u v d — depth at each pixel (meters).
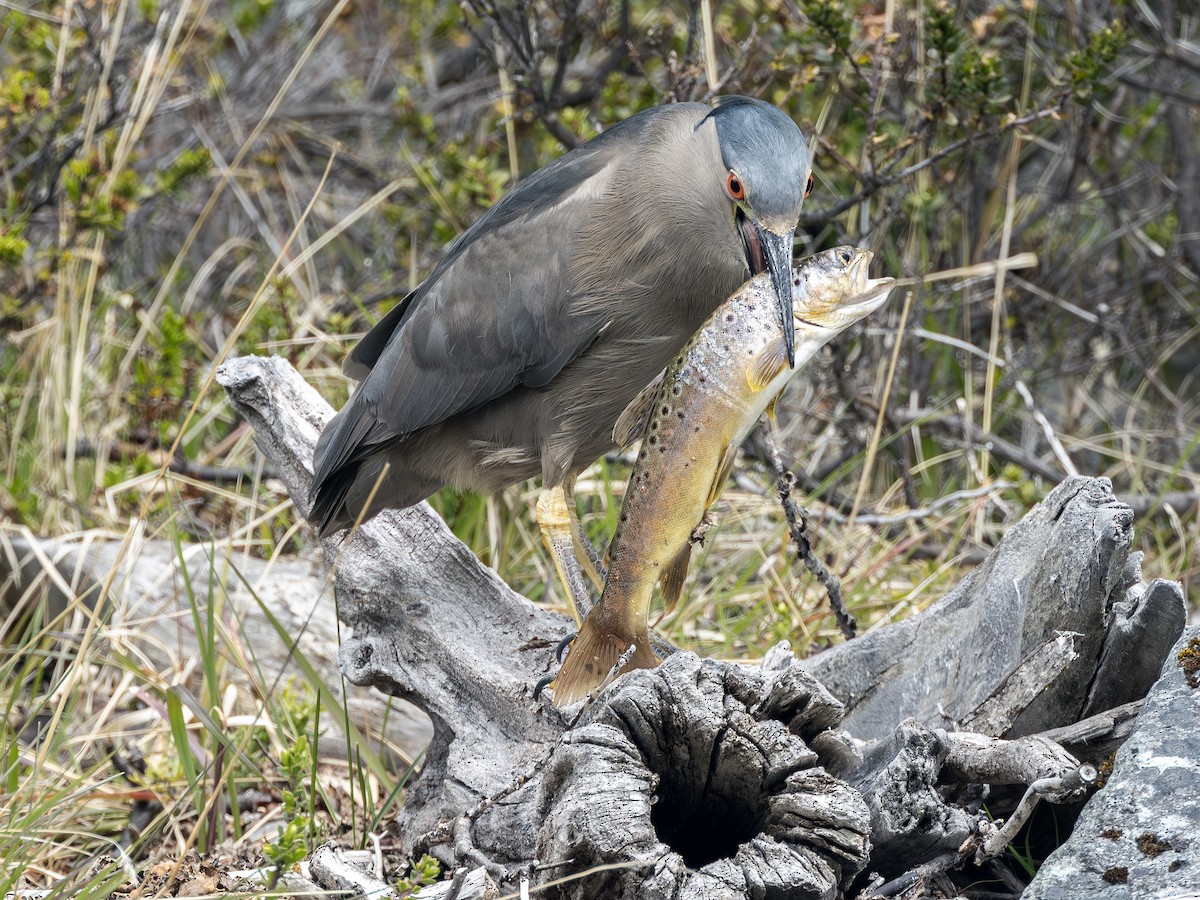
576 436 8.15
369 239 15.48
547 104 11.86
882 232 11.52
